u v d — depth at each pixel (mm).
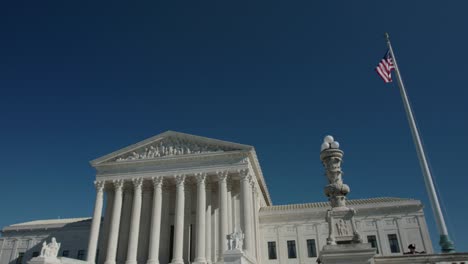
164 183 76000
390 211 77250
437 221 25688
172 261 65938
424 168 28000
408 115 30922
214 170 72062
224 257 46656
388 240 75000
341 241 17531
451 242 24453
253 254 64375
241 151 72125
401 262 18766
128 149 77312
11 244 94625
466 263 18141
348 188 19391
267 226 80312
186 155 74000
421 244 73438
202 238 67000
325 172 20547
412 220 75688
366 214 77875
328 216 18234
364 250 16578
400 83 32781
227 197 72188
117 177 75250
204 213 69125
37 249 92375
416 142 29375
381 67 34531
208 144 75375
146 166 75250
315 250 76438
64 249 90438
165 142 77625
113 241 69875
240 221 67500
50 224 94500
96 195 74188
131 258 68125
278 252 77562
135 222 70812
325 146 20922
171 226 76438
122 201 77312
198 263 64750
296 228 79062
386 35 35844
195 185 78000
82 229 92000
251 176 74500
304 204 86688
